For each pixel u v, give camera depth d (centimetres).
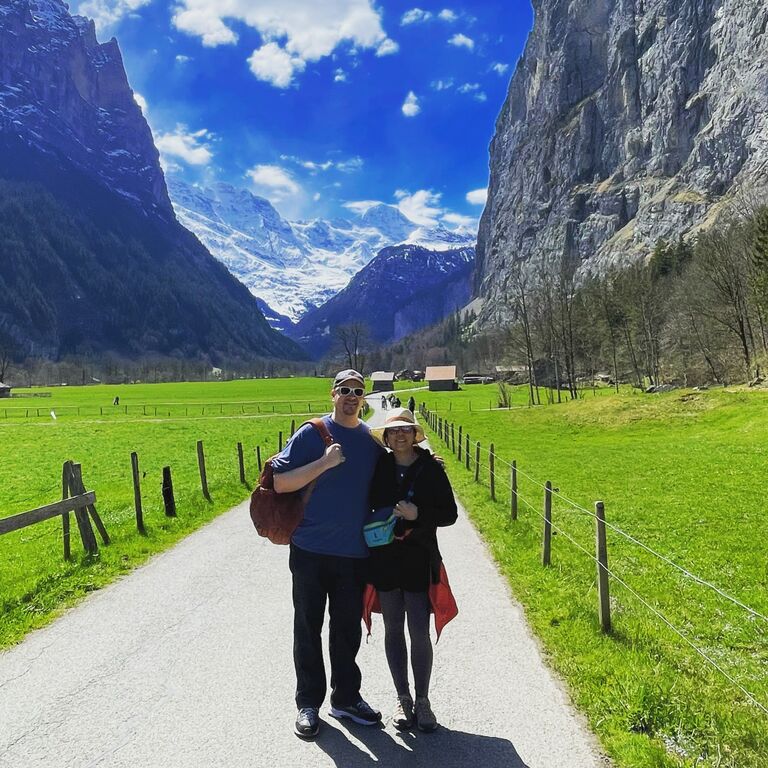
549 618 832
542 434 4334
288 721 571
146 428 5544
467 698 613
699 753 499
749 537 1293
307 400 10688
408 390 13950
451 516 568
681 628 794
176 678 663
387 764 499
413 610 564
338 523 558
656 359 8975
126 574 1092
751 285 6281
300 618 566
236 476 2311
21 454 3678
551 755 509
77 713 588
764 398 4075
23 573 1077
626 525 1451
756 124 19088
